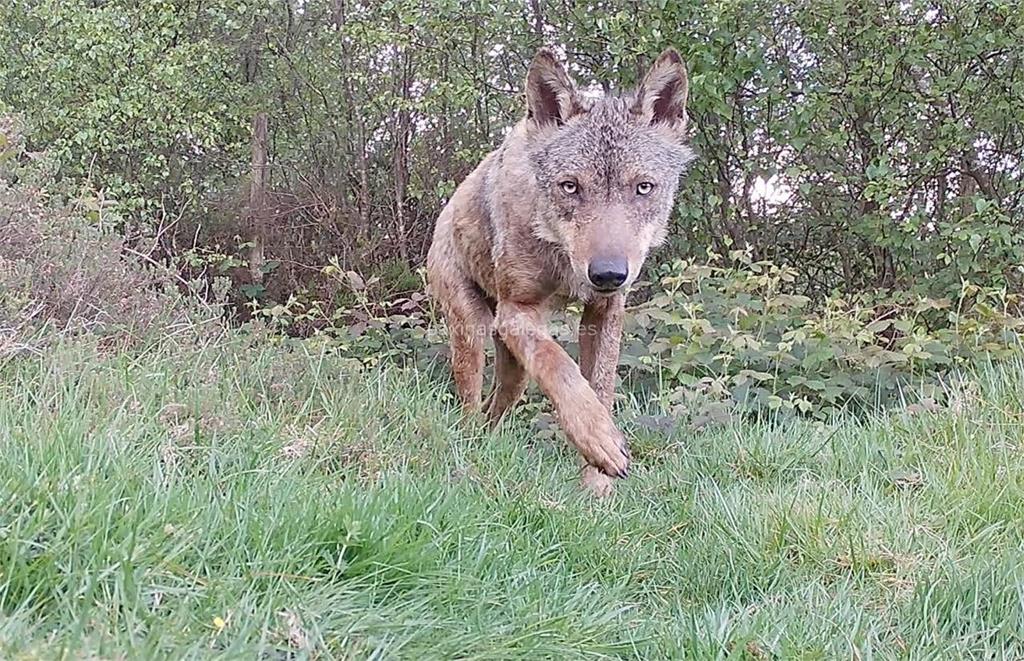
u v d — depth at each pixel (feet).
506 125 12.25
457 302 6.42
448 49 12.07
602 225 5.43
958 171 9.75
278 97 14.66
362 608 4.07
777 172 9.86
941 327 8.69
